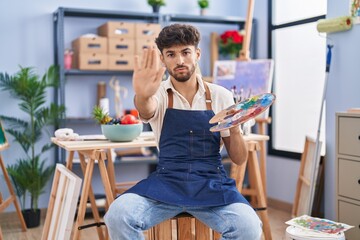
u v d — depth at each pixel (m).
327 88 3.58
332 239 2.52
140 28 4.27
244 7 4.94
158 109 2.29
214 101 2.33
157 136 2.33
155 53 1.98
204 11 4.66
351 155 2.94
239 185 3.12
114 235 2.05
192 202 2.12
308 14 4.25
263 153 3.95
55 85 4.04
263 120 3.96
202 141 2.25
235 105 2.25
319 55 4.16
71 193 2.67
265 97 2.19
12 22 4.19
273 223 3.93
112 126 2.85
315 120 4.22
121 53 4.22
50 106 4.20
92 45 4.14
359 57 3.30
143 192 2.14
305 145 3.92
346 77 3.41
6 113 4.18
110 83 4.51
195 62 2.22
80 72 4.15
